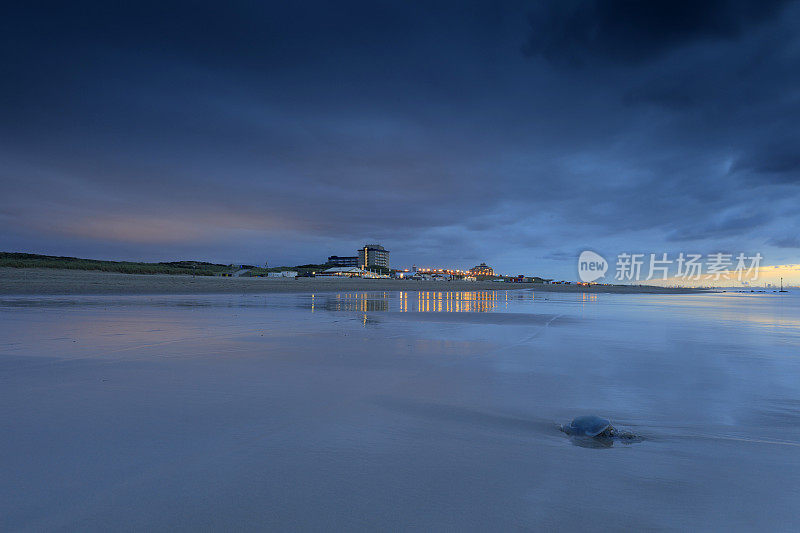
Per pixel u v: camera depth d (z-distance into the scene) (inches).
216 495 124.8
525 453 161.5
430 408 220.4
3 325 589.0
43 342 435.8
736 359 377.4
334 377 290.7
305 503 120.6
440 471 143.8
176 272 4995.1
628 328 649.6
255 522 110.2
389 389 259.0
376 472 142.3
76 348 400.5
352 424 192.5
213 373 299.9
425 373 307.1
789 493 130.7
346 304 1256.8
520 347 442.0
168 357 361.4
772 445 173.5
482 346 446.9
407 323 691.4
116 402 222.8
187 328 577.3
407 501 122.6
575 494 128.3
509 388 265.6
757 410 224.4
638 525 111.0
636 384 280.4
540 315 910.4
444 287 3799.2
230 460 149.9
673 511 118.7
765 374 315.0
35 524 108.1
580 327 660.7
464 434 182.2
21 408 210.4
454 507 119.4
